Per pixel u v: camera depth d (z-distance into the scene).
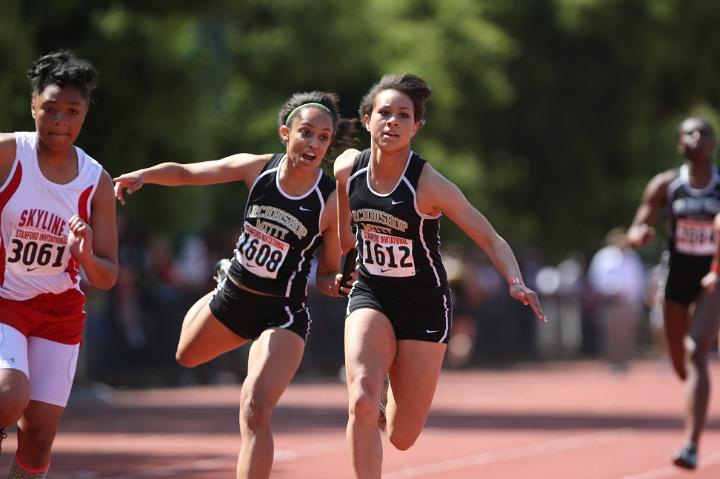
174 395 62.06
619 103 122.31
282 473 33.50
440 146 104.44
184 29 77.31
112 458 36.72
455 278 88.56
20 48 59.81
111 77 67.50
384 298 23.77
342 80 96.38
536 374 83.81
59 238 21.31
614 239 80.62
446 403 58.75
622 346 80.69
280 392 23.09
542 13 118.50
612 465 35.97
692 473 34.44
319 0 95.69
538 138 121.38
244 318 24.30
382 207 23.36
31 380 21.33
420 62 100.44
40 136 21.09
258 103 98.69
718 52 125.31
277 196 24.05
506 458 37.41
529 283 105.50
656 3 121.19
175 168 24.45
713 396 62.53
